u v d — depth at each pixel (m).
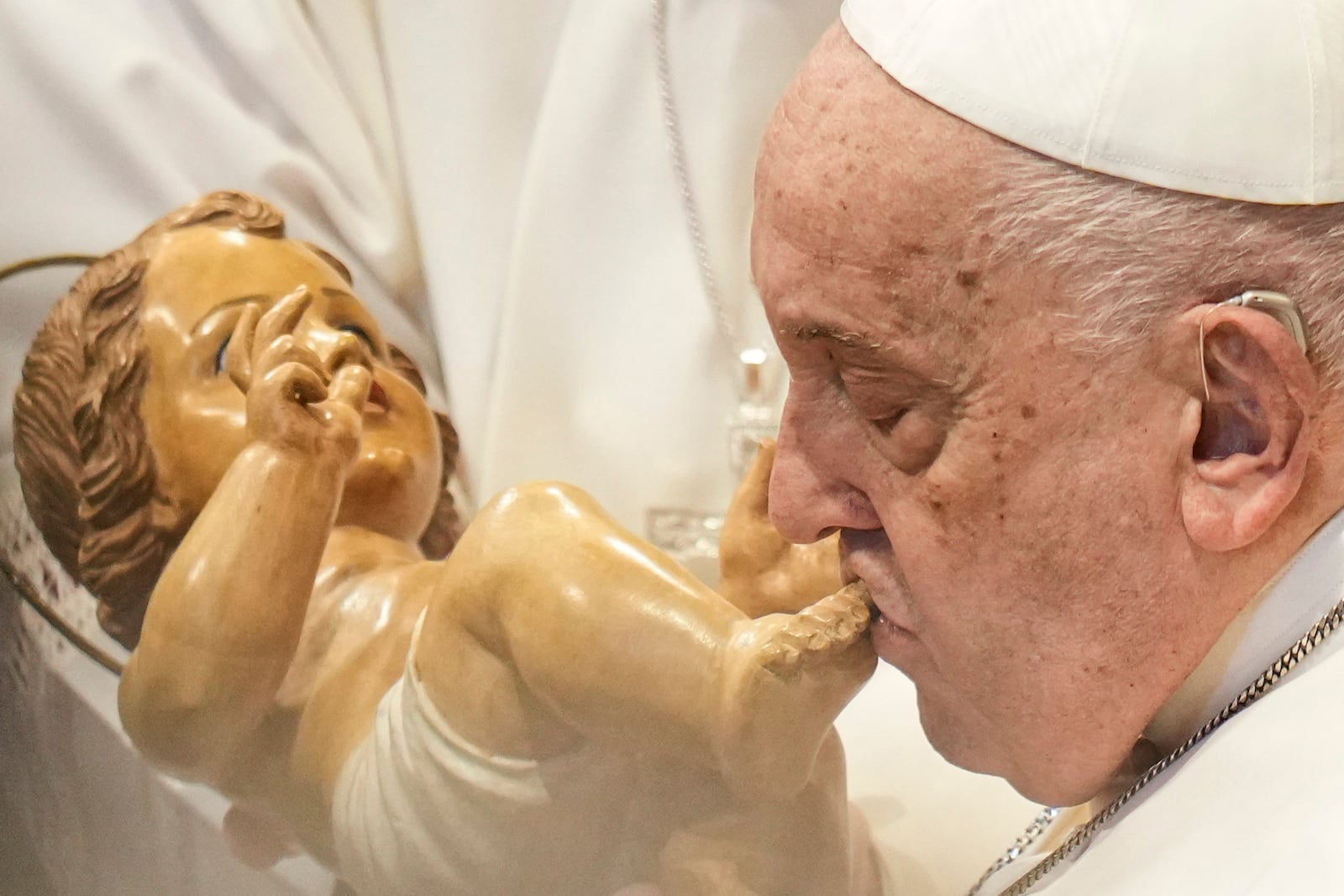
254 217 6.42
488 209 7.84
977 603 3.52
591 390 7.48
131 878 5.72
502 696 4.29
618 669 3.95
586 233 7.49
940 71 3.15
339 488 5.04
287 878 5.50
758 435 7.15
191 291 6.01
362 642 5.25
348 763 5.01
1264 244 3.04
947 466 3.39
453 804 4.41
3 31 7.51
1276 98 3.03
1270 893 2.84
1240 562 3.35
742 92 7.29
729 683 3.80
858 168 3.21
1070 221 3.08
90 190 7.70
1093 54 3.07
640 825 4.33
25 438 6.17
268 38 7.74
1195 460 3.26
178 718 4.89
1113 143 3.04
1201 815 3.23
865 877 4.67
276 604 4.84
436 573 5.49
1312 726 3.15
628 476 7.38
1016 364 3.20
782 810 4.15
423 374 8.05
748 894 4.09
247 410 4.98
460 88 7.83
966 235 3.13
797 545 4.83
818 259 3.30
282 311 5.11
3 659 6.52
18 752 6.18
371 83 8.10
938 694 3.89
